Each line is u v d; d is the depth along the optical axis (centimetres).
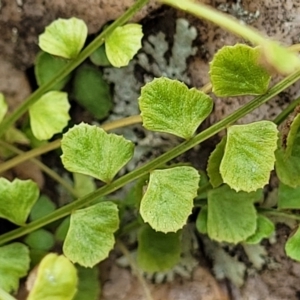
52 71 13
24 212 13
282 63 11
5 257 13
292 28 13
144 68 13
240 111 12
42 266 12
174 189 12
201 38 13
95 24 13
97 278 13
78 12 13
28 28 13
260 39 12
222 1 13
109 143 12
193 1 12
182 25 13
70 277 12
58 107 13
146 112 11
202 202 13
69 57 13
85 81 13
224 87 11
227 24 12
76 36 13
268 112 13
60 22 13
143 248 13
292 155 12
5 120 13
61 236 13
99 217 12
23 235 13
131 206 13
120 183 12
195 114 11
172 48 13
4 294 12
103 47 13
